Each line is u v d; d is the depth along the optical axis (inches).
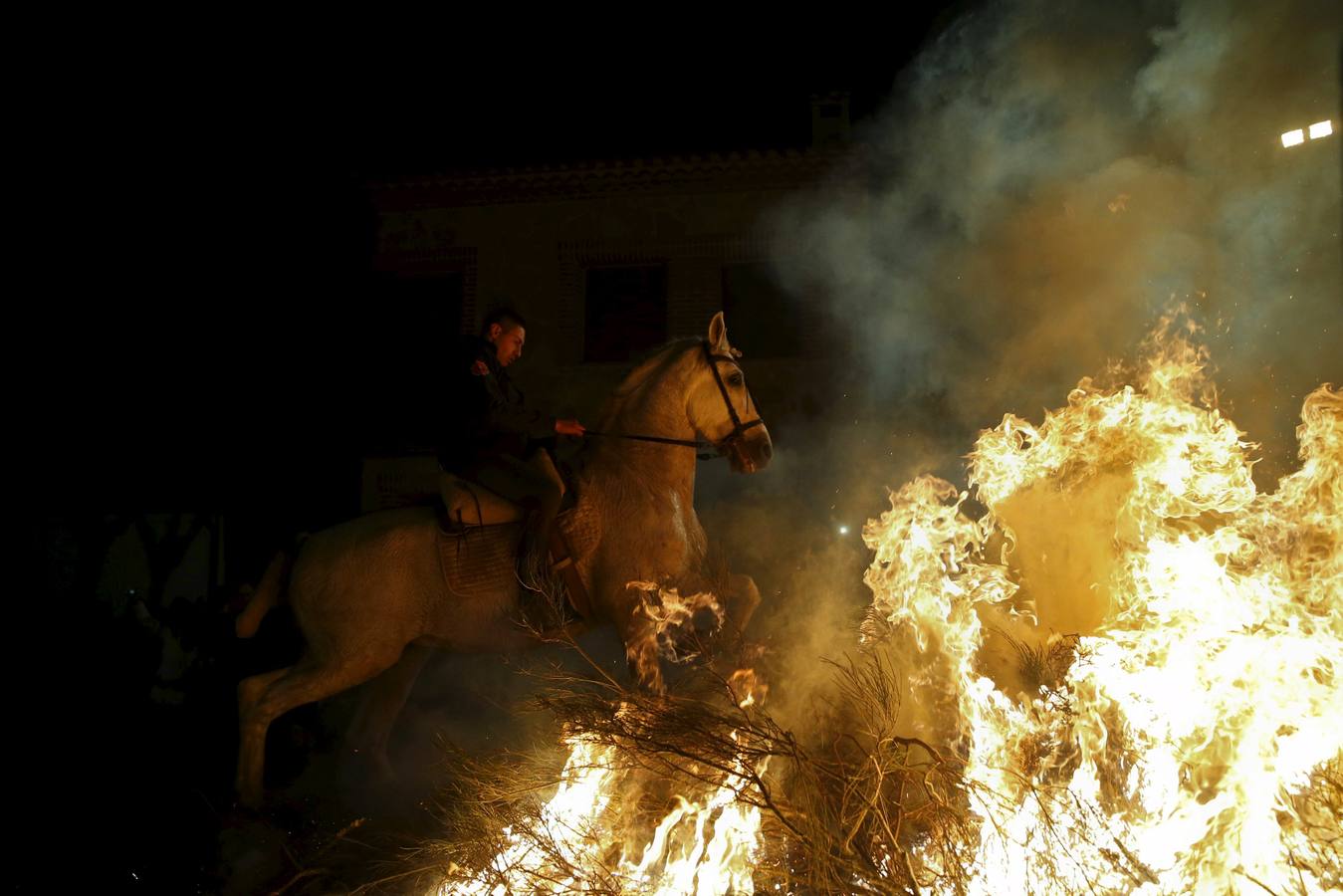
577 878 147.7
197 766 259.4
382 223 557.6
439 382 235.6
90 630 296.7
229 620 305.6
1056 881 133.3
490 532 228.7
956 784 146.3
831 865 137.3
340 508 527.2
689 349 235.6
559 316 538.0
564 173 536.7
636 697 162.9
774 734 155.6
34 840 203.5
